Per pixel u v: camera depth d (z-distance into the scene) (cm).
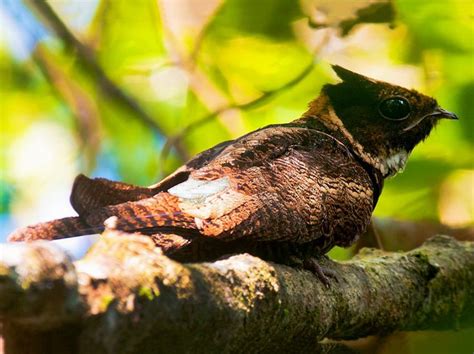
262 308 713
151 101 1603
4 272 502
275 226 812
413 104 1067
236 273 695
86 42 1588
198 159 915
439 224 1366
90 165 1655
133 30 1552
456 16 1355
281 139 910
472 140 1354
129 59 1574
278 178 855
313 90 1459
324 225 870
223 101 1511
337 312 879
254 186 829
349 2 1305
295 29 1419
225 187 816
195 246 808
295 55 1459
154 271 602
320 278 862
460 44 1384
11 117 1711
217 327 655
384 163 1062
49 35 1619
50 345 548
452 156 1346
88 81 1638
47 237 716
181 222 766
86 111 1648
